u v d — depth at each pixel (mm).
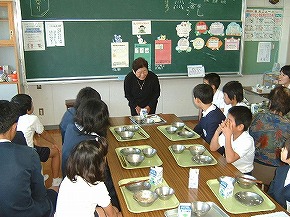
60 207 1547
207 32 4930
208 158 2119
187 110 5348
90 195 1548
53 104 4785
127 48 4691
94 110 2000
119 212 1781
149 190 1699
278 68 5430
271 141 2510
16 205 1640
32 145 2801
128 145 2436
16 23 4277
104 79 4719
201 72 5047
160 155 2242
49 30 4359
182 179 1880
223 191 1660
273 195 1789
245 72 5449
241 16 5016
